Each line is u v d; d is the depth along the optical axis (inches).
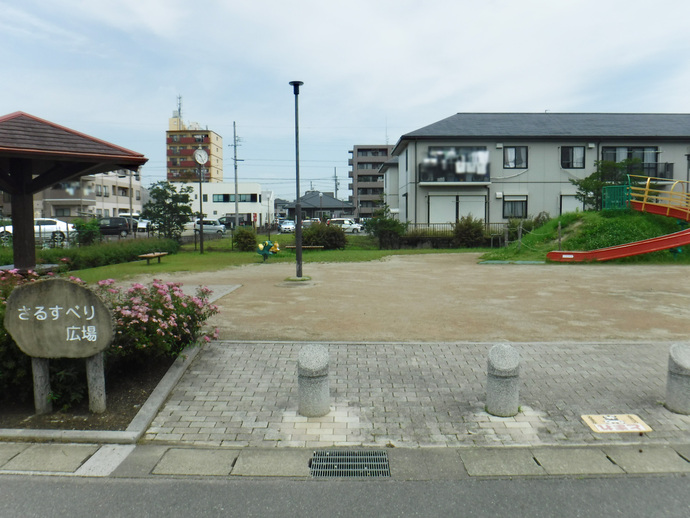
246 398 211.2
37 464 161.5
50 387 195.3
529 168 1208.8
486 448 171.2
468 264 707.4
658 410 198.8
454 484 149.9
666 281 511.5
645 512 135.3
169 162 3257.9
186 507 138.3
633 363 249.6
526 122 1278.3
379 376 234.5
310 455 167.3
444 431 183.2
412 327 320.8
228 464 161.8
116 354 213.8
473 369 243.1
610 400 207.9
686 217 722.8
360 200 3353.8
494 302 403.9
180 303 250.1
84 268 713.0
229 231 1723.7
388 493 145.2
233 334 302.0
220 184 2554.1
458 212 1223.5
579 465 160.2
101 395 194.9
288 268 671.8
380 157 3366.1
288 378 232.4
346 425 187.9
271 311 368.5
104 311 187.2
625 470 157.1
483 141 1203.2
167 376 226.5
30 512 135.7
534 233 804.0
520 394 214.1
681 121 1286.9
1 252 624.4
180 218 1099.9
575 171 1210.0
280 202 3843.5
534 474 155.2
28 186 390.3
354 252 959.0
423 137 1189.7
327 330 313.0
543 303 398.6
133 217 1685.5
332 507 138.2
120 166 392.5
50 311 186.9
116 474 155.8
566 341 286.2
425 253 928.9
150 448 172.4
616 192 789.9
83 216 1397.6
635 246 661.3
